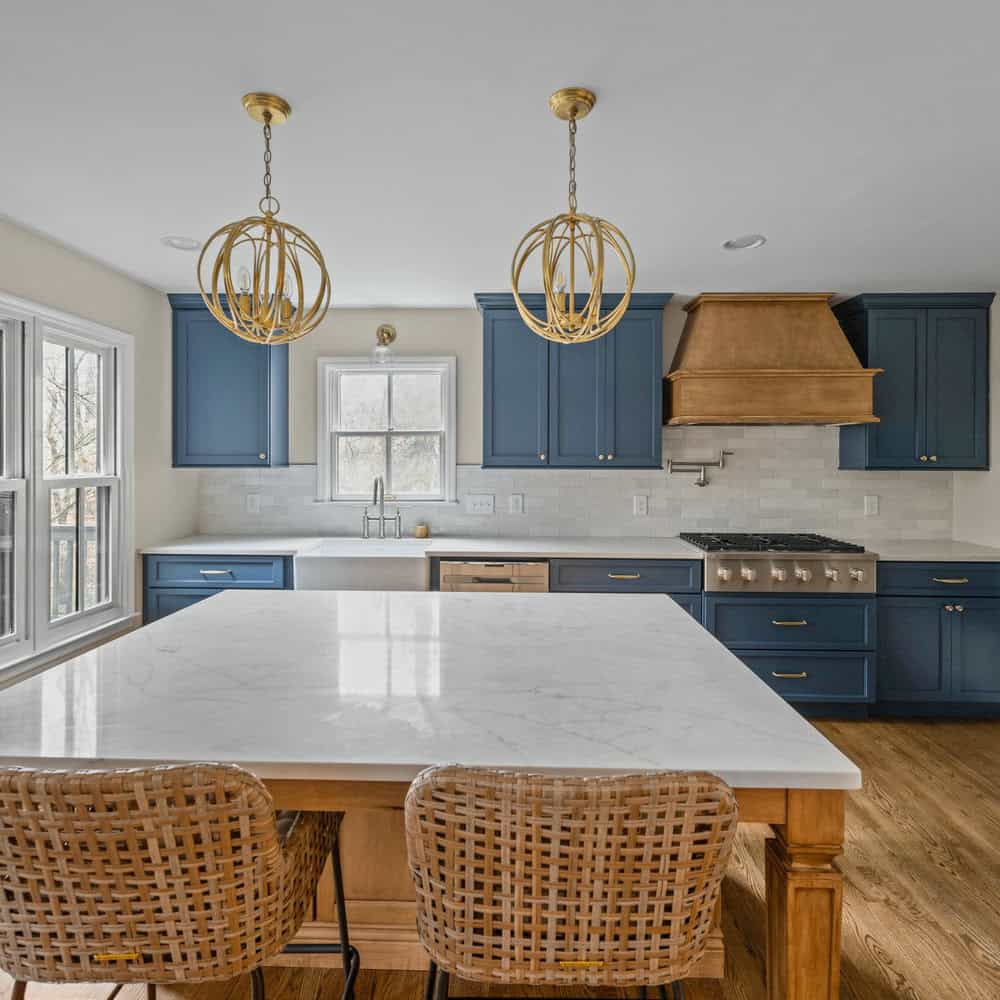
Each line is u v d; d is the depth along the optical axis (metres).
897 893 2.27
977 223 2.87
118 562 3.67
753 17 1.56
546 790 0.99
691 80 1.81
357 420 4.56
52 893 1.06
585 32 1.61
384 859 1.94
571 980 1.06
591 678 1.62
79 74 1.79
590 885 1.02
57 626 3.19
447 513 4.49
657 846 1.01
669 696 1.50
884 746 3.48
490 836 1.02
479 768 1.03
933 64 1.74
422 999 1.83
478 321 4.46
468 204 2.68
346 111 1.97
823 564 3.75
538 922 1.04
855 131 2.09
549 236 1.69
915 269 3.52
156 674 1.65
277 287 1.63
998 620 3.77
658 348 4.07
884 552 3.82
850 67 1.75
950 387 4.00
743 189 2.52
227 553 3.84
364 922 1.94
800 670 3.79
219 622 2.18
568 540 4.28
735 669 1.69
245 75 1.79
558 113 1.90
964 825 2.70
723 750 1.22
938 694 3.79
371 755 1.20
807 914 1.21
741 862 2.48
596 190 2.54
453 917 1.06
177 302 4.10
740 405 3.85
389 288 3.94
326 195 2.59
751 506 4.42
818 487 4.40
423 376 4.55
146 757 1.19
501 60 1.72
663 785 1.00
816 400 3.84
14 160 2.29
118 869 1.05
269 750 1.22
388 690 1.54
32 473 3.01
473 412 4.49
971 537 4.20
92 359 3.53
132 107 1.96
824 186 2.50
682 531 4.44
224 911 1.09
